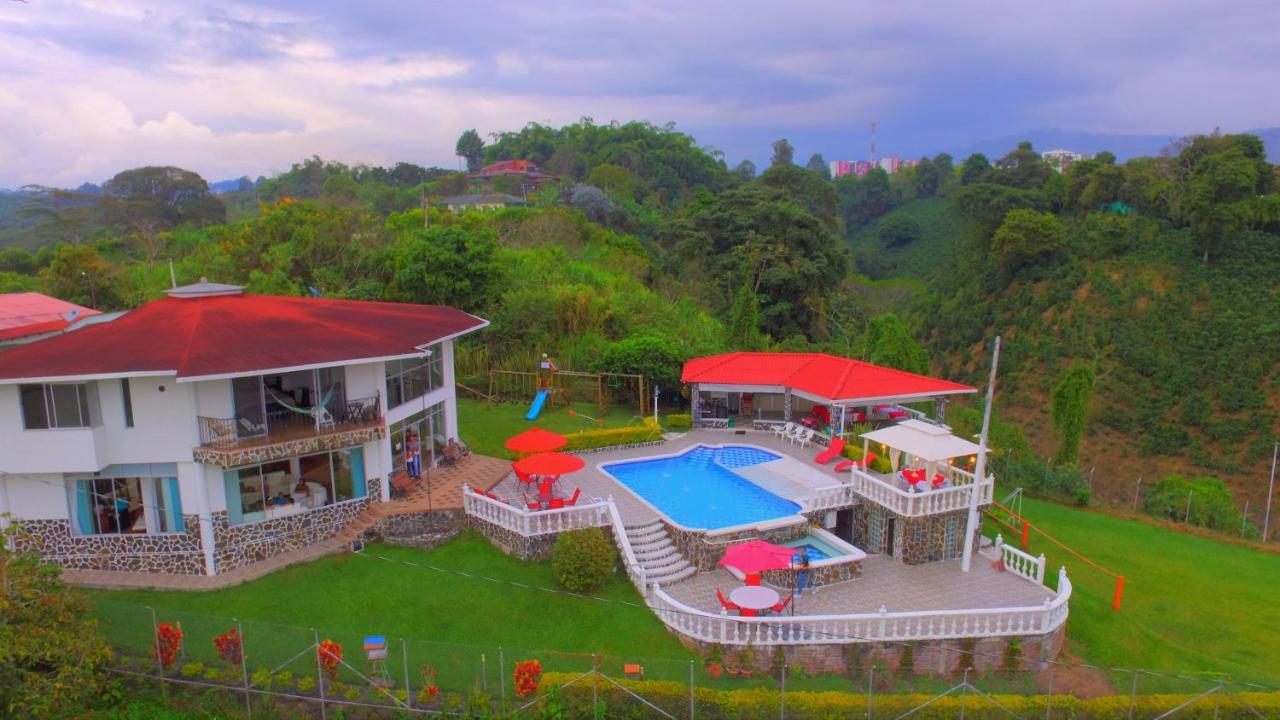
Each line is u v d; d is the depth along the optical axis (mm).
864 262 156000
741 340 60344
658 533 29297
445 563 27875
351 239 63125
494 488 33219
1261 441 72312
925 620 23797
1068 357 90375
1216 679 23969
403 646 21375
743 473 35812
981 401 93875
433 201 113938
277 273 55781
